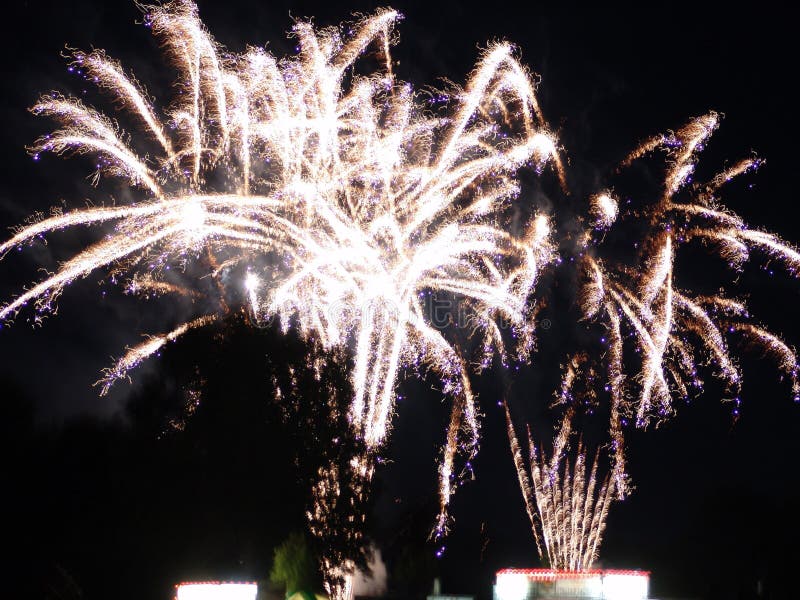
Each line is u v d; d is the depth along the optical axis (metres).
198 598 15.80
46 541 19.42
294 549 18.64
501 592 15.91
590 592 15.86
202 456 19.88
